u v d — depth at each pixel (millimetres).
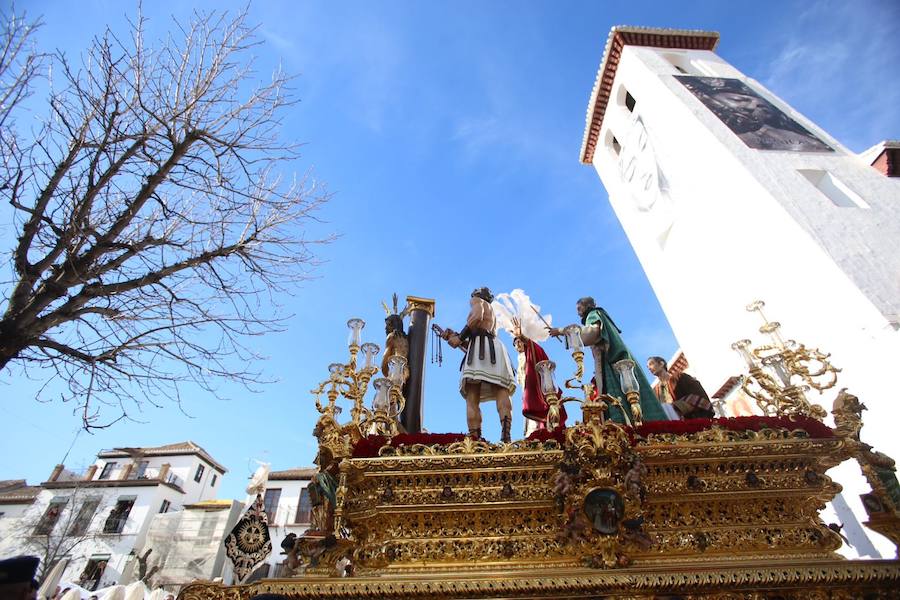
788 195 11398
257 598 3904
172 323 7746
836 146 13734
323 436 5008
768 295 11383
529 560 4422
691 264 15367
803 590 3984
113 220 7363
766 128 14648
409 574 4348
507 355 7059
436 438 5227
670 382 7508
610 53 22594
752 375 5957
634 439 4746
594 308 7230
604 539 4273
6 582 3830
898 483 4605
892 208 10758
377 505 4746
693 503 4684
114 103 7191
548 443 4875
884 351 8086
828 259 9539
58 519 30641
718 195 13805
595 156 25141
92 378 7234
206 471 37750
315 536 4645
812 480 4672
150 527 28375
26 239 6246
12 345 5922
